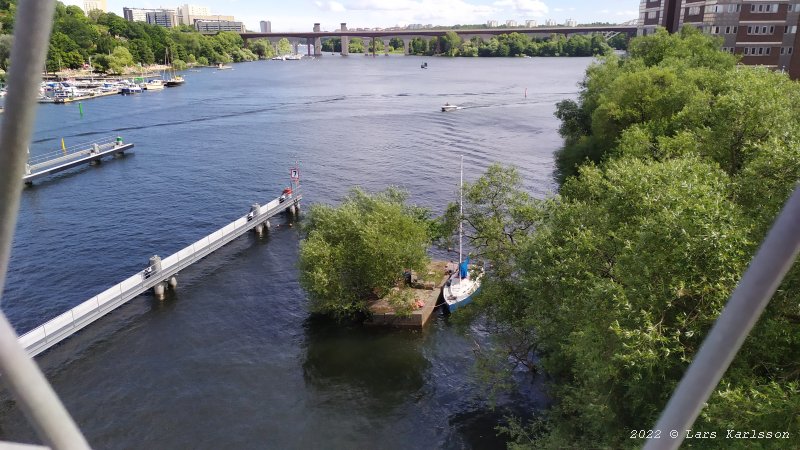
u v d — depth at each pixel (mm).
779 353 19125
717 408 16625
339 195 68250
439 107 132125
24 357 2342
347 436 29453
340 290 39312
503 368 30812
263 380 33688
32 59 1934
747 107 30984
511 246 32781
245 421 30328
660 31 82625
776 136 25438
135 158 85875
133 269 48188
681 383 2895
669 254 19844
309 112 126812
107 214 61469
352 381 33750
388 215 41750
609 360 20266
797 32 77062
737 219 20141
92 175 76875
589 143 72438
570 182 33656
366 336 38219
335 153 87750
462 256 48125
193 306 41875
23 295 43438
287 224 59688
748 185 23156
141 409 31109
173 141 97000
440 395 32531
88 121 114125
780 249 2469
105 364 34875
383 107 133375
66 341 36969
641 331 18766
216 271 47906
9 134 1993
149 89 168125
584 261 23938
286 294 43812
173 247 52969
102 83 167500
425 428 30062
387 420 30625
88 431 29609
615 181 26109
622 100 62156
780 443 16125
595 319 21125
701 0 104250
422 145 92438
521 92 157125
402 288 42375
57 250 51719
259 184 72375
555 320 26781
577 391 23844
